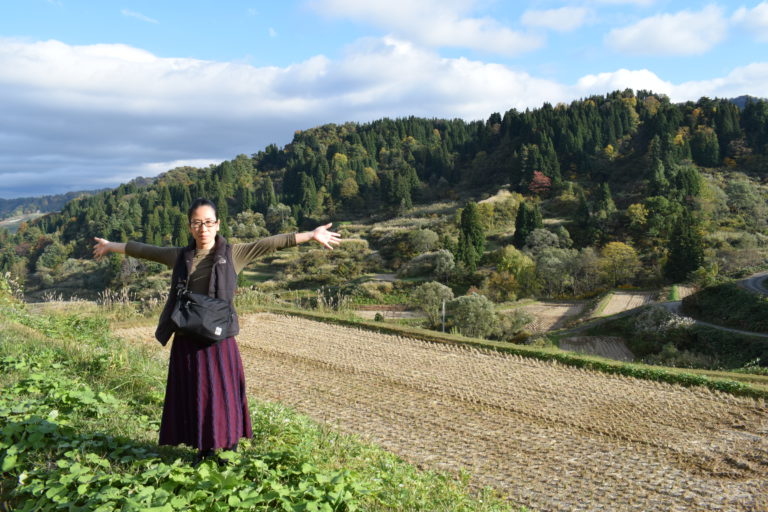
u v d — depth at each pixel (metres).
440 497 4.89
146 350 10.34
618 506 6.01
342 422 8.61
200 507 3.16
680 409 9.79
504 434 8.38
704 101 164.25
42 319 12.07
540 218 92.81
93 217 158.88
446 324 45.41
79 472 3.40
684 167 118.00
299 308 20.44
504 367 12.50
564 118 169.75
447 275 75.75
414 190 162.75
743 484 6.75
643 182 125.62
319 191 171.88
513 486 6.44
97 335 11.16
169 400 3.70
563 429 8.70
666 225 85.62
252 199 169.00
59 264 129.88
